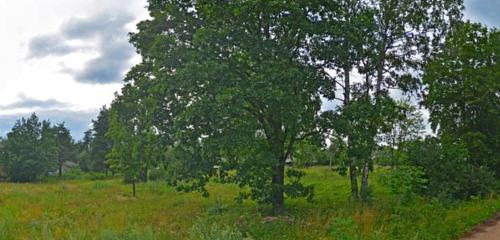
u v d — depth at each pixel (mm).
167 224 17156
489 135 28891
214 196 31922
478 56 28859
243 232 13742
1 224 15242
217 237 10633
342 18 22109
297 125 20078
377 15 25531
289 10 19688
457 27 26906
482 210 17875
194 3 23641
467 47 28875
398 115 23328
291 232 13289
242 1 19391
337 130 20953
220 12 20328
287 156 22516
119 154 36188
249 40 19859
